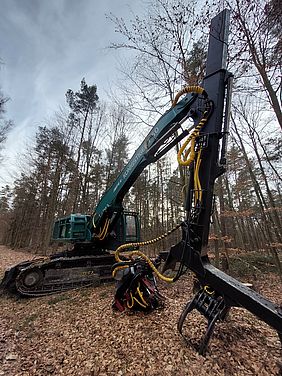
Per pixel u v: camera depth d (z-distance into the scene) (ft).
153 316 12.28
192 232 8.91
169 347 9.20
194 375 7.52
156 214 63.26
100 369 8.31
